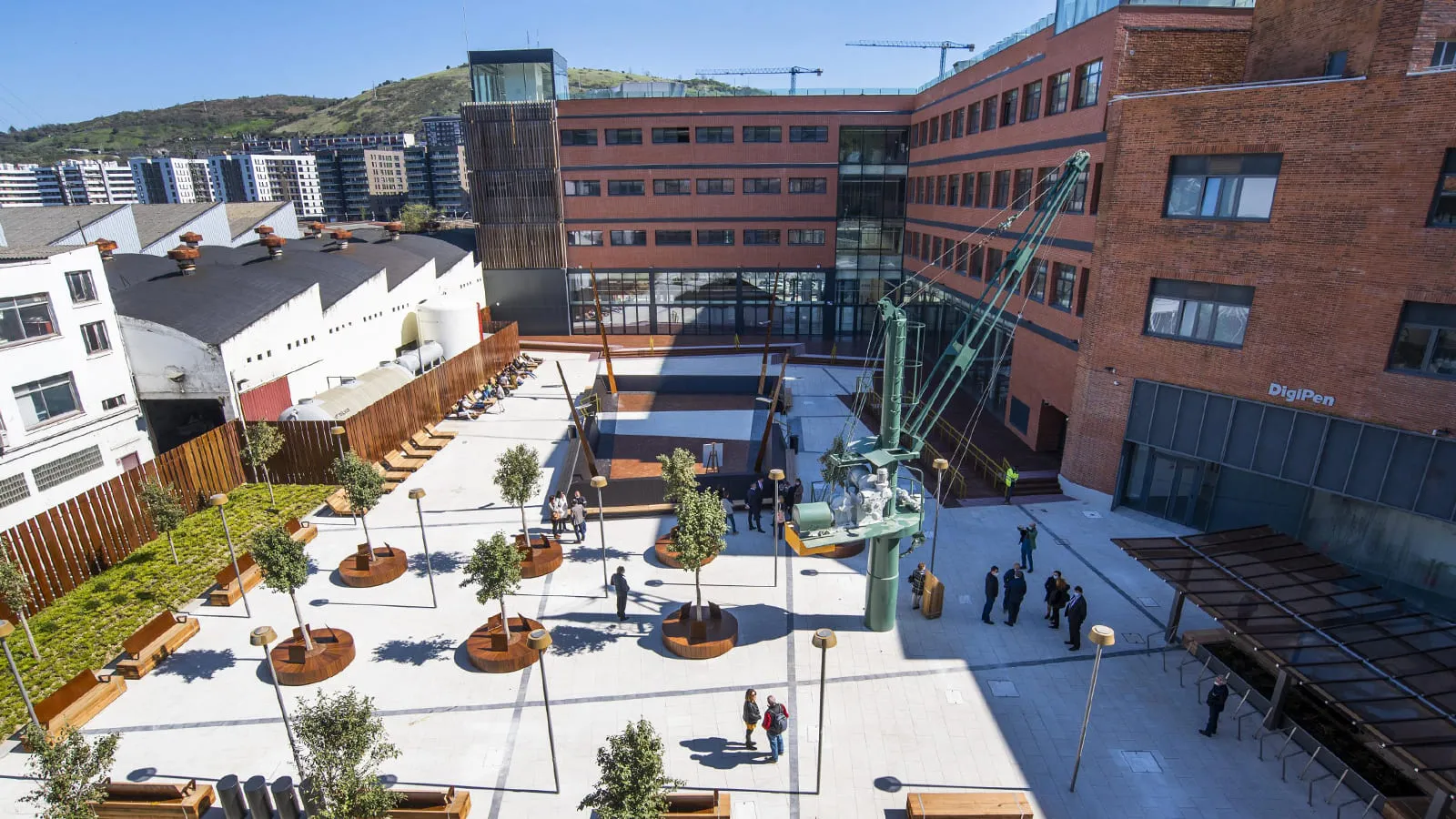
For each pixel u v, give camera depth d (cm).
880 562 1956
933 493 2914
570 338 5934
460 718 1703
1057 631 2023
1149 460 2647
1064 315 2972
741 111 5462
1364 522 2142
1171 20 2552
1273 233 2159
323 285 3988
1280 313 2183
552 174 5656
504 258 5872
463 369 4184
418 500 2094
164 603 2173
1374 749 1415
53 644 1975
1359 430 2077
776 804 1462
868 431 3709
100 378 2838
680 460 2373
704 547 1873
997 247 3697
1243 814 1436
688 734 1648
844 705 1739
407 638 2014
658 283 5897
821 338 5869
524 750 1606
